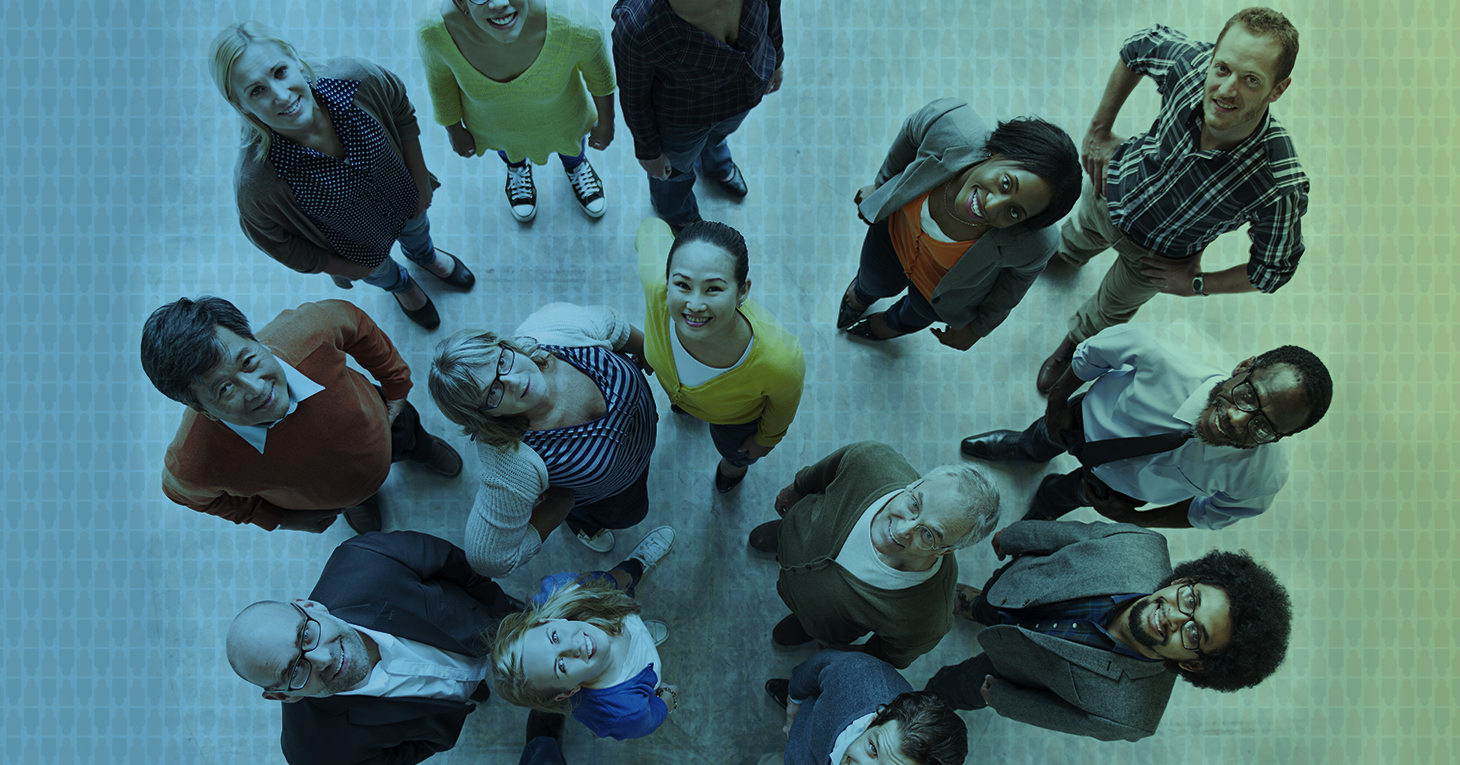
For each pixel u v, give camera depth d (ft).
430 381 6.16
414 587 7.06
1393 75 11.62
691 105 7.61
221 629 10.04
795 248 11.25
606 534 10.18
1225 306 11.17
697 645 10.29
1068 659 6.59
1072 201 6.86
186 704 9.93
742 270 6.23
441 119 8.39
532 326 7.23
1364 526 10.80
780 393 7.13
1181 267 8.49
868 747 6.00
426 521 10.34
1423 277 11.26
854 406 10.96
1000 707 7.57
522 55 7.38
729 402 7.30
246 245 10.69
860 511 6.97
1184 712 10.37
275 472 6.80
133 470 10.25
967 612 9.95
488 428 6.31
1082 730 6.77
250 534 10.16
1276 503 10.84
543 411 6.64
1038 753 10.16
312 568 10.17
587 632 6.77
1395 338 11.16
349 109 6.81
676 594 10.39
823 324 11.12
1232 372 6.92
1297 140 11.55
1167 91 7.65
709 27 6.68
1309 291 11.23
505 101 7.89
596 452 6.88
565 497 7.41
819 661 7.32
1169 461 7.46
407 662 6.71
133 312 10.55
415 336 10.73
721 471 10.19
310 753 6.68
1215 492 7.53
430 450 9.68
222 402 6.00
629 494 8.32
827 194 11.36
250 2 11.05
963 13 11.68
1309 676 10.48
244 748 9.87
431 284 10.87
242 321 6.06
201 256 10.66
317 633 6.16
